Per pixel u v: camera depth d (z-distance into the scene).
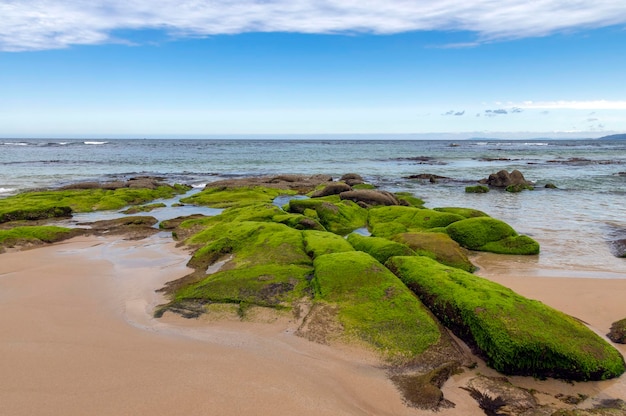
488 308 8.03
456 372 7.25
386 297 9.05
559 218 23.41
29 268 13.33
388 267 11.15
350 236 15.34
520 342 7.20
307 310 9.21
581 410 6.08
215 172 55.78
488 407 6.32
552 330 7.57
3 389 6.57
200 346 8.05
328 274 10.02
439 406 6.33
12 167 58.72
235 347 8.02
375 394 6.64
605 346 7.57
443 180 46.06
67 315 9.52
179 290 10.88
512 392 6.64
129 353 7.74
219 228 16.42
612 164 69.12
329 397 6.51
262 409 6.15
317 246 12.60
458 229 17.12
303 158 83.69
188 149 121.94
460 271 10.01
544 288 11.91
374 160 78.88
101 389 6.58
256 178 41.84
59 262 14.08
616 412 6.02
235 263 12.25
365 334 8.12
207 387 6.67
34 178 46.06
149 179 39.66
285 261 11.80
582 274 13.44
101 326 8.95
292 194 33.94
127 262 14.12
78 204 26.98
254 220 18.06
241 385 6.75
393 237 16.12
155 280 12.03
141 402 6.26
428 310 8.84
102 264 13.85
